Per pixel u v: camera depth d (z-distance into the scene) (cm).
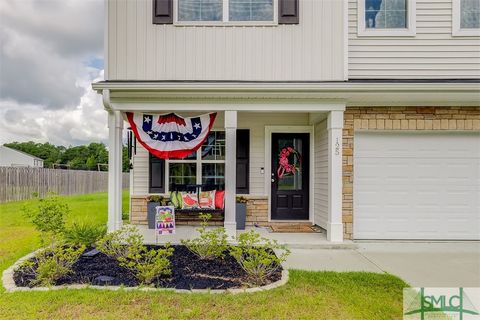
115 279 434
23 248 603
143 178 854
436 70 686
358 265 530
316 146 834
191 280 437
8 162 4319
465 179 703
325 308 363
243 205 789
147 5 668
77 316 337
